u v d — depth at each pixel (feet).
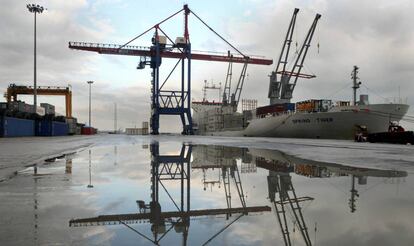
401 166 36.86
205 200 18.34
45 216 14.39
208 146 88.48
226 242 10.97
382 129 177.47
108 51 289.33
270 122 238.27
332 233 11.91
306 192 20.79
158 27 298.76
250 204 17.19
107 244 10.77
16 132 194.70
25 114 212.02
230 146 88.28
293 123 213.05
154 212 15.39
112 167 35.99
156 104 299.99
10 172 30.91
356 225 12.99
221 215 14.88
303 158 48.60
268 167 36.37
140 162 42.47
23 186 22.86
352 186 23.08
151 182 25.26
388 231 12.14
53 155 53.57
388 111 175.22
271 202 17.75
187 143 110.63
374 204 17.06
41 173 30.22
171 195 19.89
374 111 176.04
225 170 33.71
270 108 250.37
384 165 38.14
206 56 304.71
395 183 24.50
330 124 188.24
